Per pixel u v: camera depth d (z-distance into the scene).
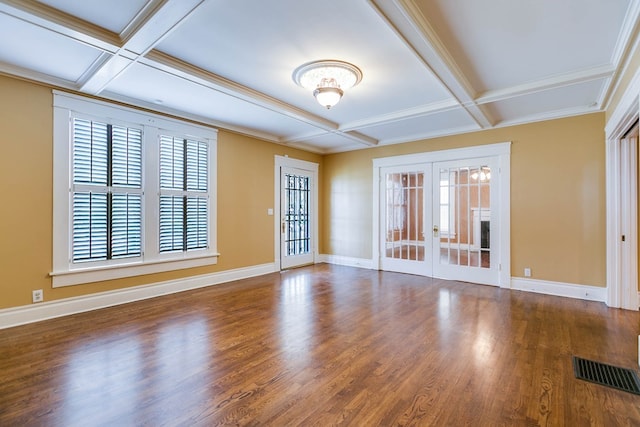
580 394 1.95
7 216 3.01
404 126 4.78
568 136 4.08
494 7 2.07
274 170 5.74
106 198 3.64
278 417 1.74
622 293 3.61
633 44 2.38
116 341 2.71
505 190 4.54
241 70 3.01
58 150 3.29
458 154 4.98
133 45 2.42
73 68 2.98
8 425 1.67
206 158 4.66
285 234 5.97
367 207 6.13
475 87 3.36
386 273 5.62
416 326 3.07
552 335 2.84
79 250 3.45
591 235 3.94
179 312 3.47
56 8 2.08
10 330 2.92
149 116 3.98
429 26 2.26
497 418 1.72
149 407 1.83
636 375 2.16
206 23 2.24
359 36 2.41
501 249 4.57
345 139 5.58
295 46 2.56
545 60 2.78
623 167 3.60
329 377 2.15
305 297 4.08
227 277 4.94
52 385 2.04
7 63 2.88
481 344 2.66
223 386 2.04
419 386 2.04
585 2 2.02
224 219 4.90
